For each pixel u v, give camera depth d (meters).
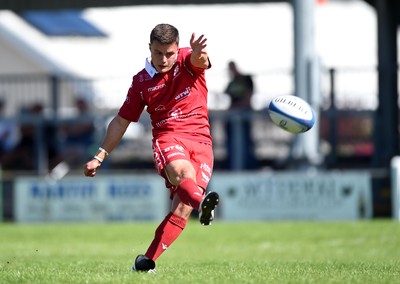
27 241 55.53
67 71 105.00
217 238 56.16
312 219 66.00
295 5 70.38
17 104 86.56
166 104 27.31
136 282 24.00
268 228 60.94
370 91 73.25
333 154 74.69
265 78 78.38
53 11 89.38
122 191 68.94
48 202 70.38
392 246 49.53
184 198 25.55
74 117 77.25
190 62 27.16
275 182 66.56
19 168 80.06
